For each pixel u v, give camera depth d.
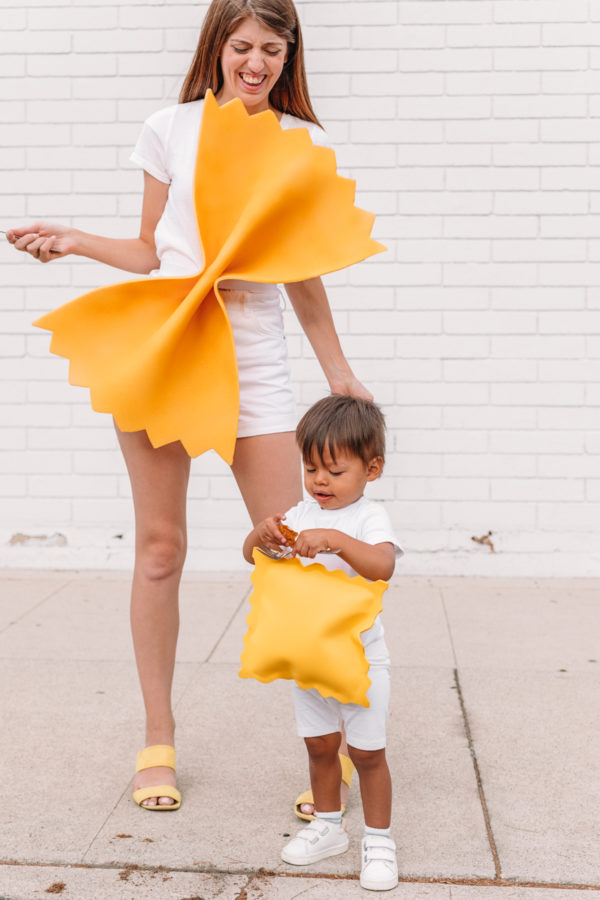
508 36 5.34
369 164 5.41
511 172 5.39
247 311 2.82
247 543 2.54
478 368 5.45
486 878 2.43
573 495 5.46
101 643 4.32
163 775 2.85
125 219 5.52
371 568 2.35
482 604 4.95
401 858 2.52
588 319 5.41
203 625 4.59
